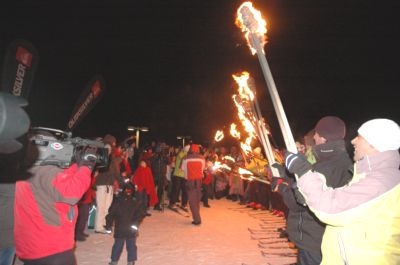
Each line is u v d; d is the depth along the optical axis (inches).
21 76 270.5
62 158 119.3
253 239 294.7
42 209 112.6
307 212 114.3
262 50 93.7
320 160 115.3
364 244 77.8
